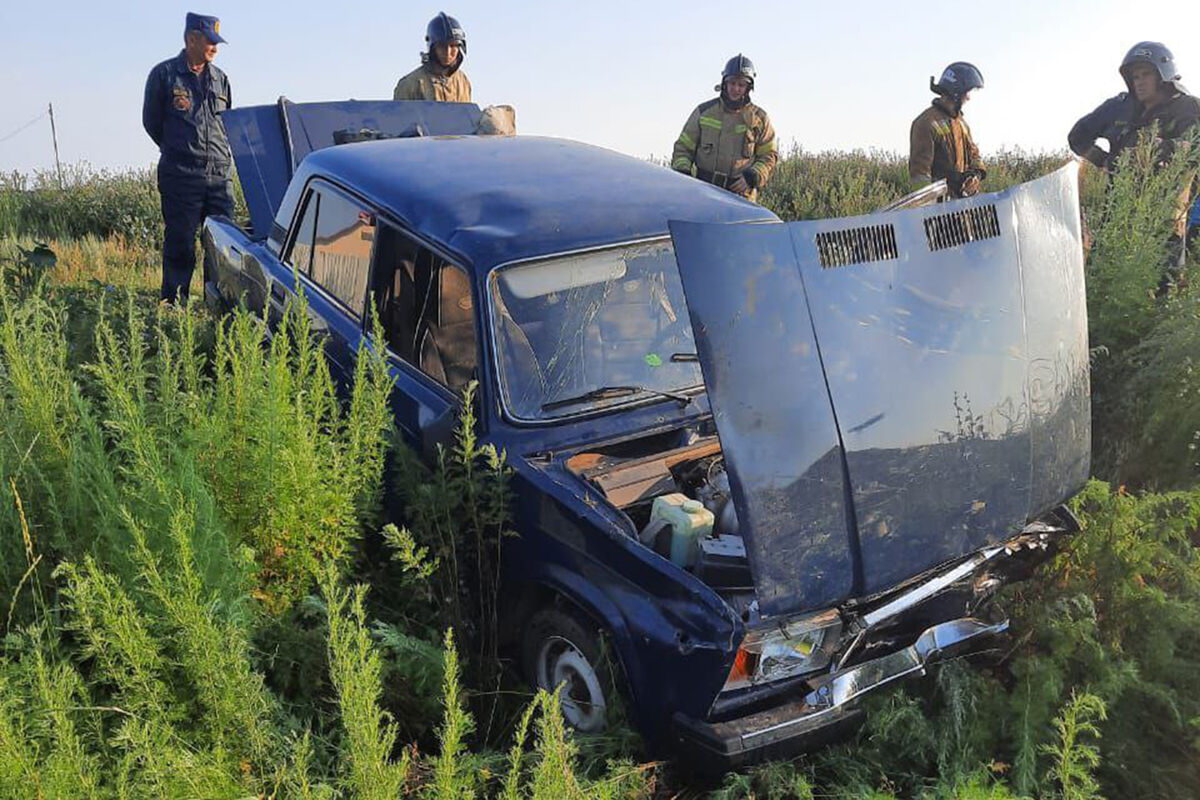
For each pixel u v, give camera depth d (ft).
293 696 12.14
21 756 8.93
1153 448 17.85
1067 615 13.67
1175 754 13.34
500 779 10.92
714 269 11.16
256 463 12.67
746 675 11.22
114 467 13.09
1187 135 22.70
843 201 41.29
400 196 15.83
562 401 13.66
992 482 12.85
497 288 13.79
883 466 11.83
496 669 13.35
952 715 12.61
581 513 11.96
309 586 12.76
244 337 13.70
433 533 13.24
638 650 11.40
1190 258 22.31
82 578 11.27
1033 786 11.82
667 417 14.05
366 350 13.76
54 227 40.68
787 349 11.41
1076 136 27.27
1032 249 13.53
